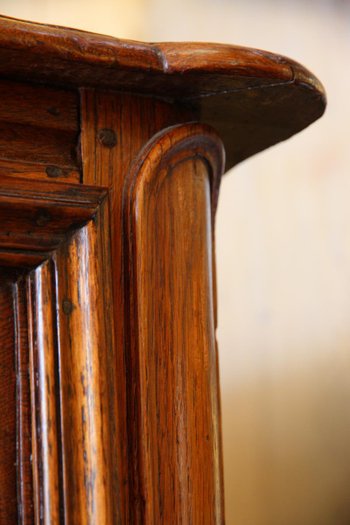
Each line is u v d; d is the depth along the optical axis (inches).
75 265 26.3
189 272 28.2
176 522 27.0
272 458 63.0
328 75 69.4
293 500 63.2
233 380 62.6
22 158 26.0
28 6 61.8
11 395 25.9
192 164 28.7
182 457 27.4
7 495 25.6
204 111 29.6
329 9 70.1
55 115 26.6
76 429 26.0
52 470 25.7
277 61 27.5
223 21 66.0
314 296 66.4
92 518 25.8
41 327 25.9
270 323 64.5
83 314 26.2
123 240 27.0
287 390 64.3
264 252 65.2
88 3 62.5
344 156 69.0
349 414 66.0
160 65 26.6
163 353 27.2
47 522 25.6
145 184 26.9
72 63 25.8
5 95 26.0
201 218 28.8
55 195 26.0
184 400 27.6
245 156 34.0
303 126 31.1
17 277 26.1
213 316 29.5
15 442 25.8
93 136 26.9
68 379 26.0
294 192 66.9
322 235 67.3
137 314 26.6
